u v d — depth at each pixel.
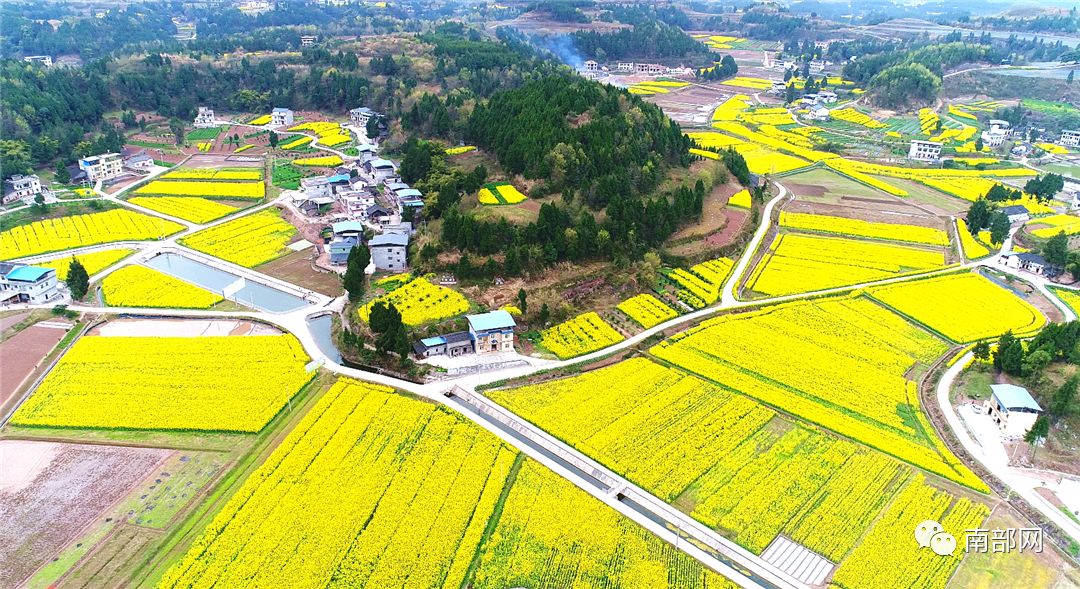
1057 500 84.94
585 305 132.50
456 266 137.50
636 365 113.06
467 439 93.38
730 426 98.00
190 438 92.88
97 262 147.50
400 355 110.38
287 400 100.56
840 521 81.25
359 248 138.88
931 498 84.81
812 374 110.81
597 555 75.81
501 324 115.06
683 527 80.50
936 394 106.50
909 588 72.56
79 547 75.31
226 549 75.00
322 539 76.56
